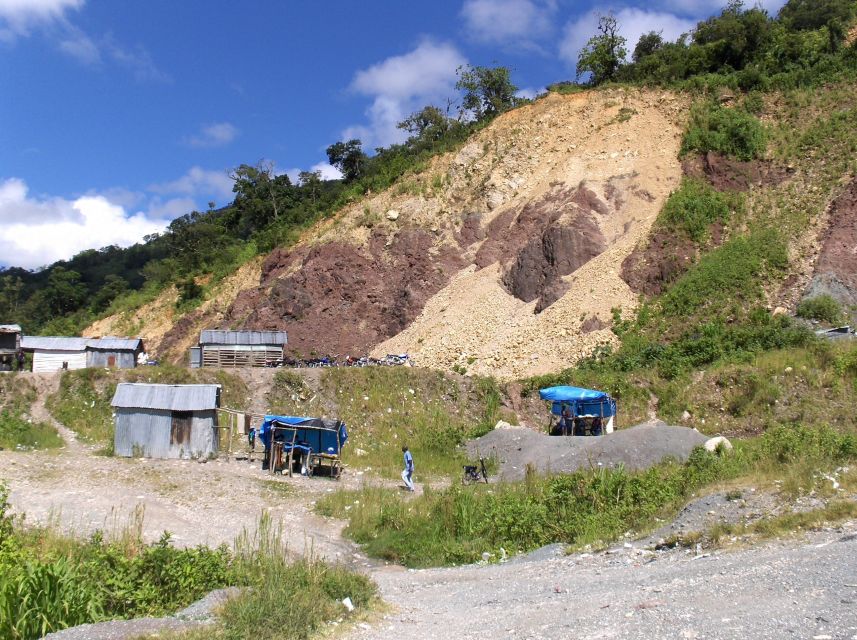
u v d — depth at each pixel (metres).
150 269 77.00
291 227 59.91
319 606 10.38
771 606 8.28
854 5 57.81
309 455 24.58
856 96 45.78
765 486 14.36
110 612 10.70
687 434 24.05
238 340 38.56
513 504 17.56
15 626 9.27
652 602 9.31
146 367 32.59
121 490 20.86
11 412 29.14
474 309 43.12
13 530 14.37
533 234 46.28
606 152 49.28
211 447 26.20
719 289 36.69
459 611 10.93
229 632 9.15
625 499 16.52
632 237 42.12
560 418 29.50
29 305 84.25
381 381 32.62
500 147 54.50
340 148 75.56
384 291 48.44
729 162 44.47
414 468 26.09
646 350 34.16
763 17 54.16
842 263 36.31
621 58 61.09
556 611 9.84
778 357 30.48
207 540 16.36
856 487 13.20
